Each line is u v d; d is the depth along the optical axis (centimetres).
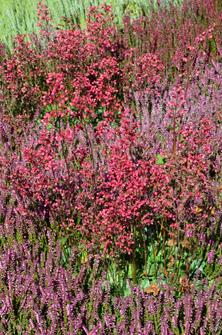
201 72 699
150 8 888
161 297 379
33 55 734
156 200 413
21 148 573
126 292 421
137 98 635
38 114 657
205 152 454
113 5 941
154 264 434
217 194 460
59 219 472
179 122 544
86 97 570
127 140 450
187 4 858
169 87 677
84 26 921
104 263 415
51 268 402
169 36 758
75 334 355
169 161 436
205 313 371
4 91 696
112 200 422
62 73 629
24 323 372
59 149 511
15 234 467
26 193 451
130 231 431
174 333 361
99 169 457
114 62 659
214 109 616
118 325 354
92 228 423
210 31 752
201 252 438
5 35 917
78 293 375
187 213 414
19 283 385
